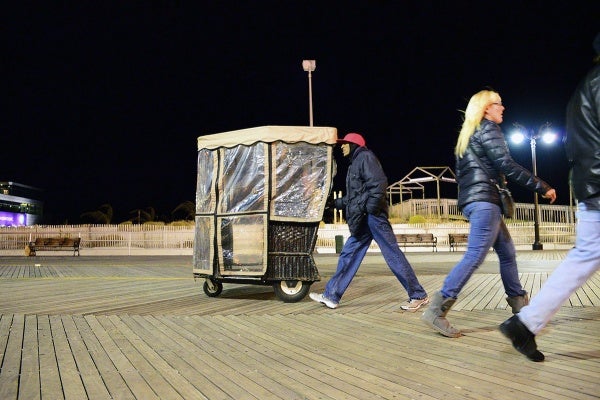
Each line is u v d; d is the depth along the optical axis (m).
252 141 6.12
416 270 10.35
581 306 5.18
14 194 75.75
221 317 4.96
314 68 23.22
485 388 2.70
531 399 2.51
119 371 3.14
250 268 5.99
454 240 23.52
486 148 3.84
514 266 4.42
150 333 4.23
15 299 6.32
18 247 27.03
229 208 6.21
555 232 25.78
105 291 7.13
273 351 3.59
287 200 6.02
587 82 2.87
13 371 3.15
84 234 26.92
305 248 6.01
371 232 5.39
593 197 2.91
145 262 15.70
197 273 6.44
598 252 2.95
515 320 3.14
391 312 5.13
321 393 2.68
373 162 5.30
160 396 2.68
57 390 2.78
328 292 5.48
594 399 2.49
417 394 2.63
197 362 3.33
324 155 6.14
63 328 4.45
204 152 6.62
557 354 3.32
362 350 3.58
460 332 3.92
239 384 2.86
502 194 3.97
